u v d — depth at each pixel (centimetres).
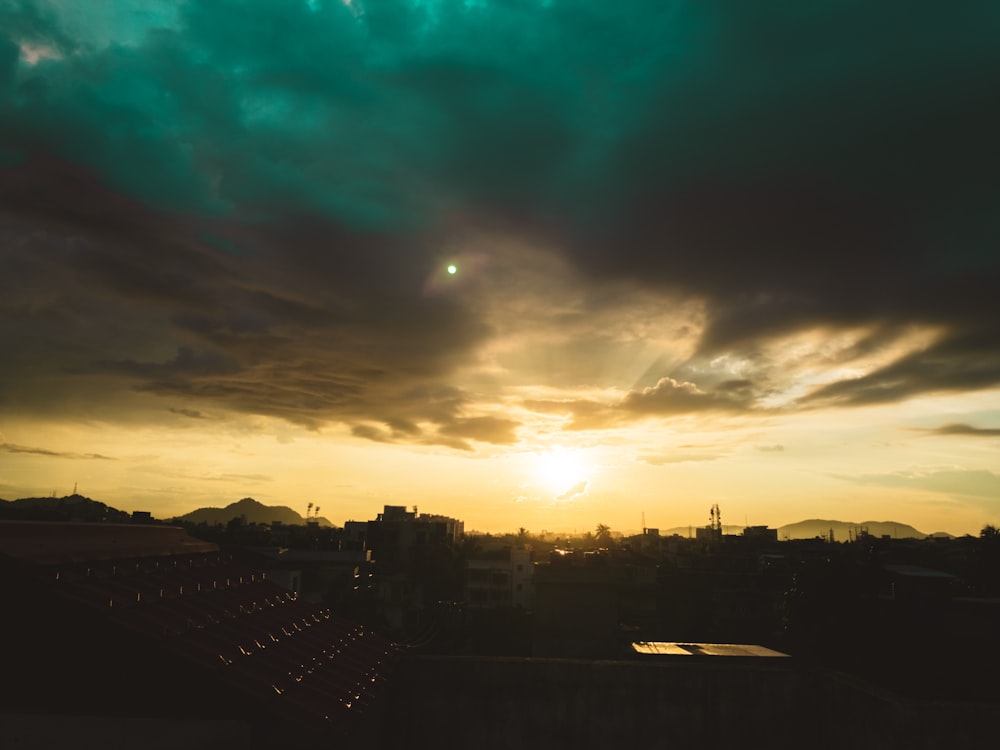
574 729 813
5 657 500
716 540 10231
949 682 2195
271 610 765
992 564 4356
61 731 491
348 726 561
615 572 3381
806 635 2838
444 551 7681
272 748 504
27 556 513
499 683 823
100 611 501
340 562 4625
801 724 823
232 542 5575
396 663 817
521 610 5125
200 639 563
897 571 2775
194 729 496
